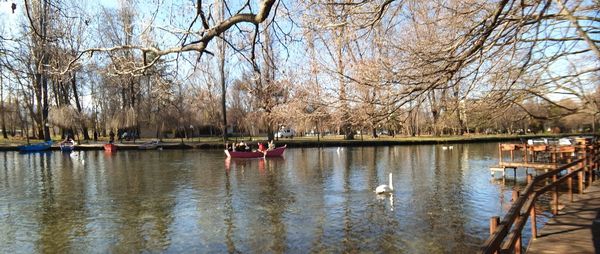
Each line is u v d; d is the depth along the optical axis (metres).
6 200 19.80
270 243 12.90
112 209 17.62
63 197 20.39
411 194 19.80
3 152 47.25
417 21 7.14
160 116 50.56
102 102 57.88
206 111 56.62
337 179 24.89
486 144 56.34
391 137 64.19
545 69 6.95
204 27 4.79
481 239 12.91
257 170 29.83
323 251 12.12
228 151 39.00
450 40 6.41
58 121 50.16
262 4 4.25
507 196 19.19
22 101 59.91
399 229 14.03
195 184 23.73
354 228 14.23
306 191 21.00
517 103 7.40
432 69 6.14
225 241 13.16
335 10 6.40
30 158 40.53
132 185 23.66
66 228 14.84
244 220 15.52
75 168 32.03
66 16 7.51
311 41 7.45
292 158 38.72
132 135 63.50
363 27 6.17
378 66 6.51
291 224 14.87
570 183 13.55
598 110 7.34
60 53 7.36
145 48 4.92
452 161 34.84
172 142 54.56
